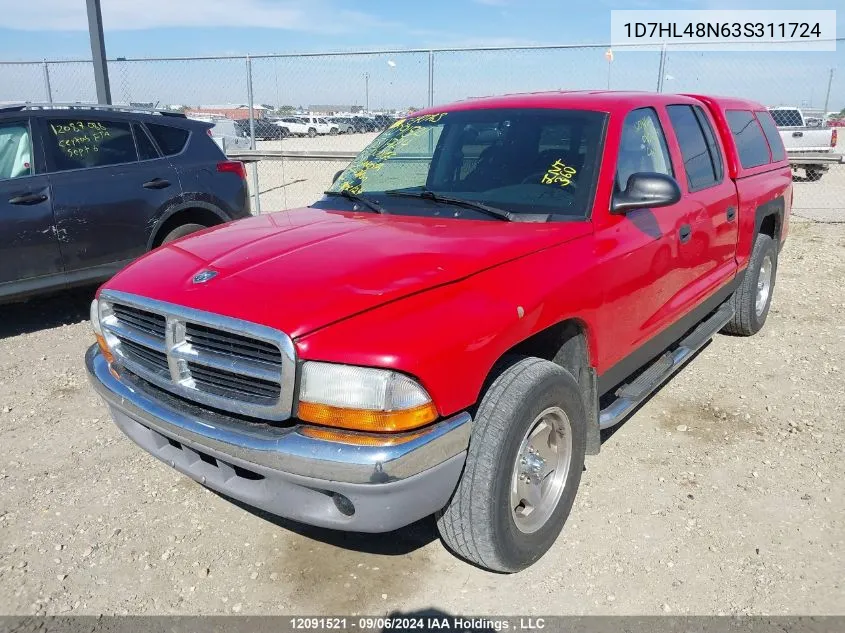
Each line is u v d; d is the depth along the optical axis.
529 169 3.44
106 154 6.13
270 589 2.84
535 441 2.85
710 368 5.11
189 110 12.51
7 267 5.57
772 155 5.70
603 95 3.87
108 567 2.99
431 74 10.23
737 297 5.46
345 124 11.06
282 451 2.29
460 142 3.74
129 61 11.30
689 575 2.88
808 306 6.73
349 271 2.55
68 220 5.80
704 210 4.15
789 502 3.38
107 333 3.03
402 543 3.13
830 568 2.91
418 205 3.45
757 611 2.68
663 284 3.72
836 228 11.04
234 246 2.98
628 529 3.18
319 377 2.26
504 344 2.53
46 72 11.77
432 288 2.49
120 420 3.08
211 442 2.47
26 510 3.41
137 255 6.25
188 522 3.31
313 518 2.42
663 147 3.92
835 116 18.20
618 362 3.42
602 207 3.23
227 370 2.46
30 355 5.57
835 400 4.52
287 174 17.86
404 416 2.24
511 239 2.88
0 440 4.12
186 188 6.50
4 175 5.60
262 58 10.84
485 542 2.62
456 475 2.45
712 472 3.66
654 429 4.14
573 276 2.89
